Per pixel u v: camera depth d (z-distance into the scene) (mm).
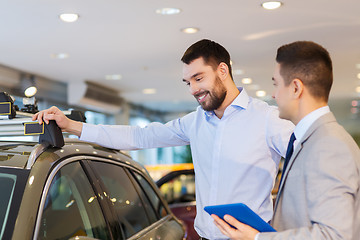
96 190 2500
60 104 10133
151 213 3119
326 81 1816
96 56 7840
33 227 1939
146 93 12242
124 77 9844
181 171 5051
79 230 2242
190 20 5961
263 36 6793
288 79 1834
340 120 20156
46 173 2133
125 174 2955
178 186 6277
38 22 5906
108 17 5762
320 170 1695
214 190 2424
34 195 2021
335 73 9867
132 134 2750
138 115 14914
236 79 10430
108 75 9578
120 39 6812
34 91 2633
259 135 2369
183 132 2689
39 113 2342
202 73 2330
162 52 7652
